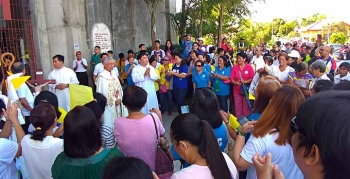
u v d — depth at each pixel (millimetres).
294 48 12000
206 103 2520
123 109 5062
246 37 23984
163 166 2773
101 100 3650
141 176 1410
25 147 2330
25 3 8211
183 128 1814
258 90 2666
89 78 10625
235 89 6371
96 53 10117
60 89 5711
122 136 2773
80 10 10305
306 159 860
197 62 6730
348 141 727
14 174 2621
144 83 6242
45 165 2299
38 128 2311
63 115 3170
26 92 4426
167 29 15297
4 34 7789
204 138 1798
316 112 804
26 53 8266
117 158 1509
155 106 6418
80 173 1972
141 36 13406
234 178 2010
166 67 7602
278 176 1189
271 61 6180
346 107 759
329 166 783
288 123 2029
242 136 2328
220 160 1790
